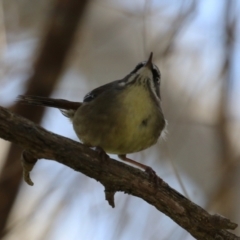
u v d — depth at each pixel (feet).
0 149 41.50
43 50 40.91
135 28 50.47
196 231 30.04
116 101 33.06
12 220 38.58
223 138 40.50
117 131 33.09
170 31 39.75
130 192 29.45
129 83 33.68
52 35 40.98
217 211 38.45
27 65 40.68
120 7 46.91
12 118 25.70
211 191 40.42
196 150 45.42
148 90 33.60
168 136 39.40
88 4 42.11
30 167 27.68
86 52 49.01
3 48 41.01
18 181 37.88
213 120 41.88
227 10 40.65
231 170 39.32
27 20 43.04
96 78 49.49
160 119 34.32
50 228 38.32
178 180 34.73
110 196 29.25
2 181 37.65
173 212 29.78
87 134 33.73
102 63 50.29
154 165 40.60
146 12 39.83
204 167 44.96
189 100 42.24
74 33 41.47
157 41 39.83
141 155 40.32
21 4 43.45
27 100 35.70
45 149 26.58
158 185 29.60
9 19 42.70
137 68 34.60
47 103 35.78
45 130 26.58
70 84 46.70
